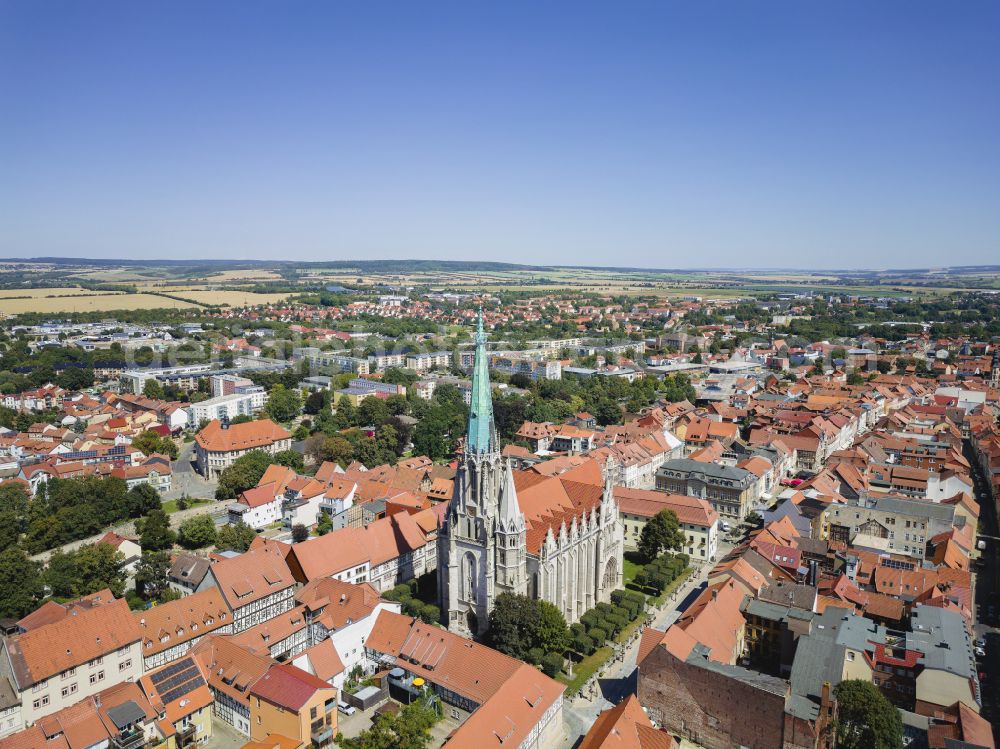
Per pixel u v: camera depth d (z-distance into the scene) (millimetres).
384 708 119375
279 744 105188
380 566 168250
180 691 113625
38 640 114625
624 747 94625
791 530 178000
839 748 108562
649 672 116500
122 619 124938
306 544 156625
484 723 99625
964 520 194875
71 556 163750
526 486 167375
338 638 125688
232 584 142375
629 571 180625
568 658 136250
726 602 136000
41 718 104438
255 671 115812
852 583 156875
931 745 103438
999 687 127875
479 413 136375
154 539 186875
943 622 132375
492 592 139125
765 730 105125
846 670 124688
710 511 188375
